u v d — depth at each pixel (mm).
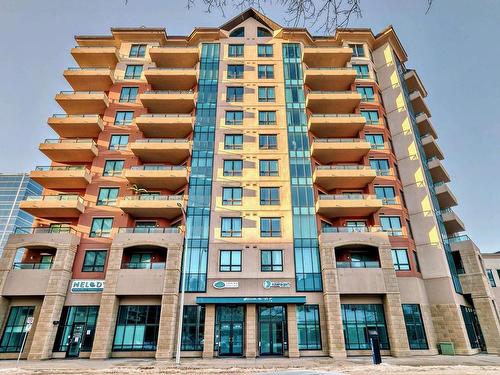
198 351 23391
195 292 25000
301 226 27422
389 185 30000
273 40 36625
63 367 17969
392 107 34656
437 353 24125
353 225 28688
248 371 16391
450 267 27516
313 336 23859
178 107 33062
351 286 24406
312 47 34469
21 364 19484
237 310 25047
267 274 25625
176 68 35031
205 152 30562
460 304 26266
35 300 25141
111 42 37500
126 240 25797
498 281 32000
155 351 23531
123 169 30297
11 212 89938
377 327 24312
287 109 32688
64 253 25688
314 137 32156
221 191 28844
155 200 27469
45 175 28281
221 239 26922
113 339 23656
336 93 31984
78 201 27719
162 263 25484
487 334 26031
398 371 15914
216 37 36969
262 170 29859
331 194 30484
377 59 37969
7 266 25031
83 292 25250
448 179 34750
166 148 29484
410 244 27688
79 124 30938
